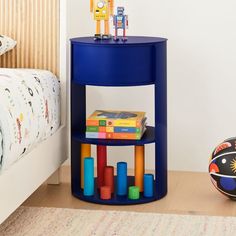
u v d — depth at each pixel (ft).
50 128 11.18
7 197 9.51
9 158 9.50
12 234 9.87
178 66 12.57
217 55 12.45
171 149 12.82
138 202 11.11
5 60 11.93
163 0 12.45
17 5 11.79
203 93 12.58
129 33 12.63
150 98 12.76
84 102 11.90
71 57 11.21
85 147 11.55
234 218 10.46
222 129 12.63
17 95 9.98
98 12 11.39
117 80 10.89
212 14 12.35
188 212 10.78
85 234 9.93
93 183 11.36
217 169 11.07
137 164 11.45
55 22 11.73
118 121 11.24
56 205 11.04
